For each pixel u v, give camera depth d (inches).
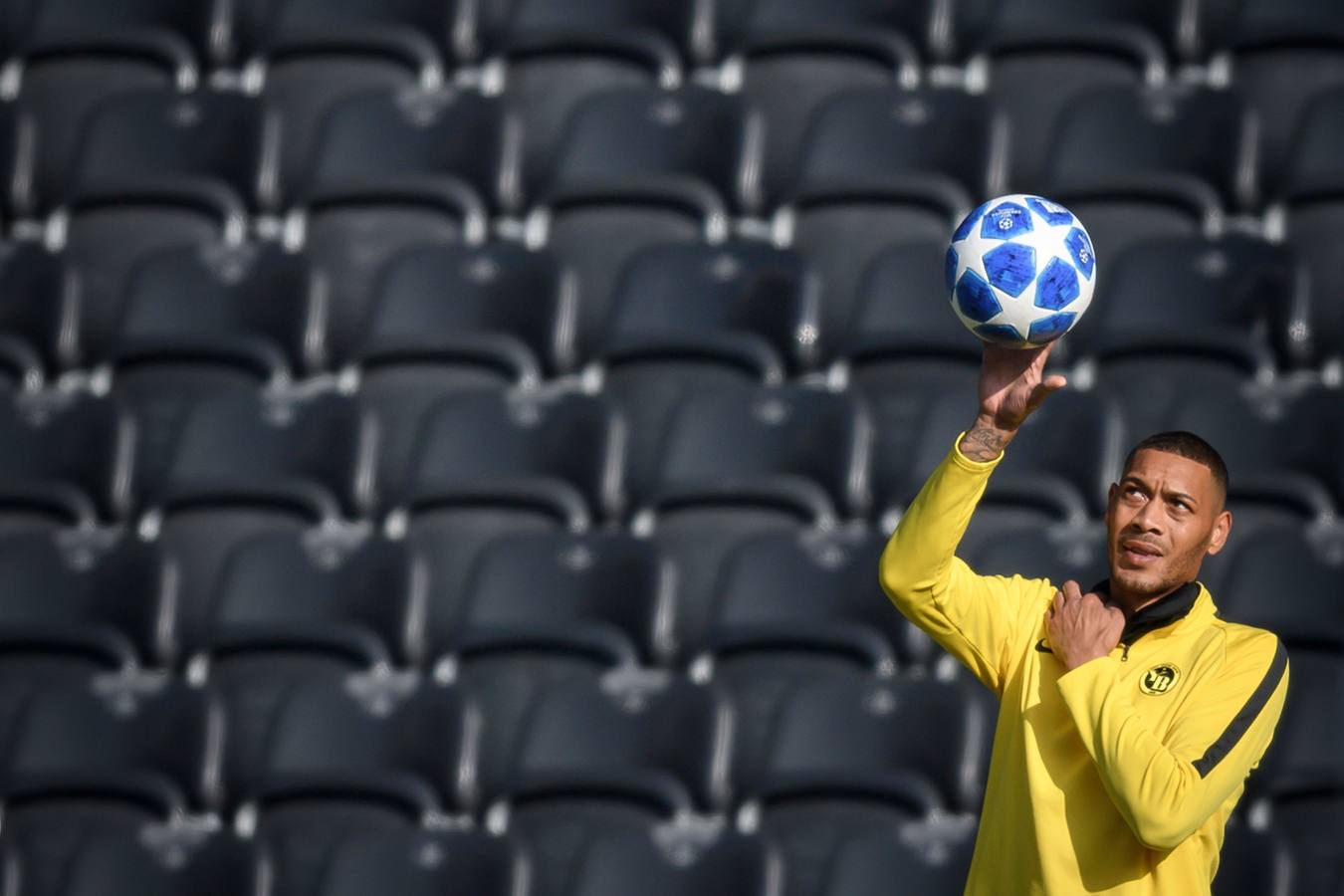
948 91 991.6
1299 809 708.7
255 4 1142.3
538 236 988.6
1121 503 370.9
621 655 783.1
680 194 973.8
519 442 882.8
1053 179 965.8
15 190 1077.1
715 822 708.7
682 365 902.4
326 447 897.5
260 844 723.4
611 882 679.1
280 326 964.0
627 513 880.3
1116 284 906.1
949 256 374.0
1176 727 353.7
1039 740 361.1
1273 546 773.3
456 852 703.1
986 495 813.9
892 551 374.9
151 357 944.3
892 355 883.4
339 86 1075.9
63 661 826.8
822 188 956.0
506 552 823.7
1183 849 355.9
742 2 1088.8
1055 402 842.2
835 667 770.8
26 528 896.9
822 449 855.1
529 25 1093.1
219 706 787.4
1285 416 834.2
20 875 761.6
